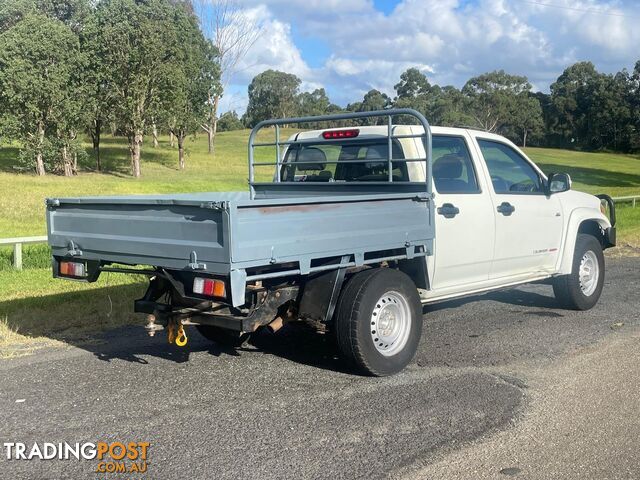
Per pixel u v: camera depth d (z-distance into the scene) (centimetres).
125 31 4228
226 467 388
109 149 6153
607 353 610
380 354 547
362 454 402
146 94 4397
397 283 558
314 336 697
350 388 526
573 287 780
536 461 389
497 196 685
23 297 888
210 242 452
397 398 500
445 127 661
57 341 676
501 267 696
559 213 764
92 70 4238
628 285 968
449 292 645
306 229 487
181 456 404
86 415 473
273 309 520
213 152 6562
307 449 411
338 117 640
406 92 9606
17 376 562
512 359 599
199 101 5319
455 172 655
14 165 4441
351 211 520
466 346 644
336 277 529
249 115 12575
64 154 4147
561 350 625
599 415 458
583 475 372
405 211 566
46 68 3959
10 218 2181
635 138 10838
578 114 11388
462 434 430
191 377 559
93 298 868
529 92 11219
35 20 3947
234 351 641
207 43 5719
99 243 537
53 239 581
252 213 450
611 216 862
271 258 463
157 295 551
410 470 380
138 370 579
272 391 521
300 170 722
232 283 440
